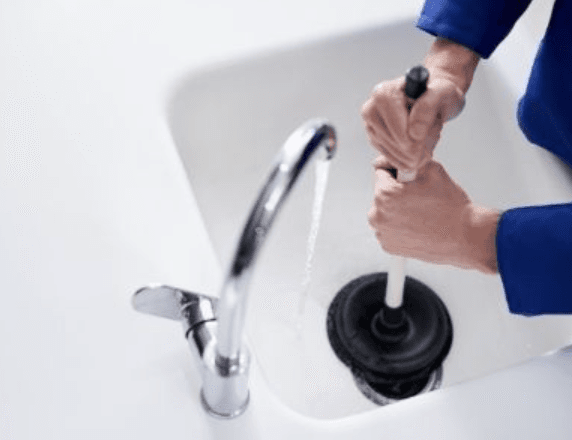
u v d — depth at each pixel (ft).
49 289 2.16
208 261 2.25
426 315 2.80
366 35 2.84
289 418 2.02
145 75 2.65
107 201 2.34
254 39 2.76
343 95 2.99
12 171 2.37
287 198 1.42
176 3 2.83
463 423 2.04
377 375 2.72
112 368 2.05
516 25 2.90
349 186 3.08
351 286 2.90
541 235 2.08
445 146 3.04
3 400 1.99
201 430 1.98
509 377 2.13
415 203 2.26
